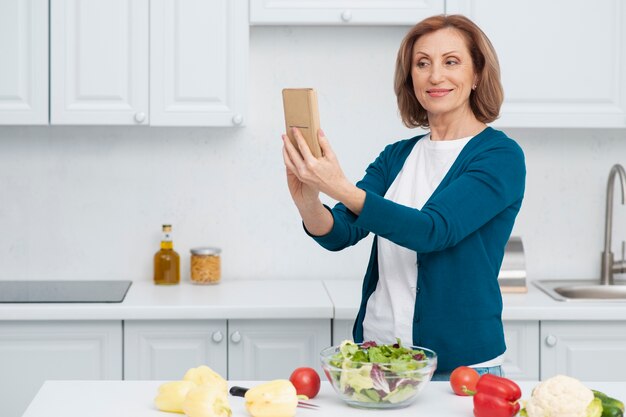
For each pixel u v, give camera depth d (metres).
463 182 1.95
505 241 2.04
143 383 1.78
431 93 2.06
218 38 3.06
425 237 1.84
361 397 1.62
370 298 2.16
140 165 3.37
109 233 3.38
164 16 3.05
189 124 3.07
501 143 2.02
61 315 2.87
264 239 3.41
